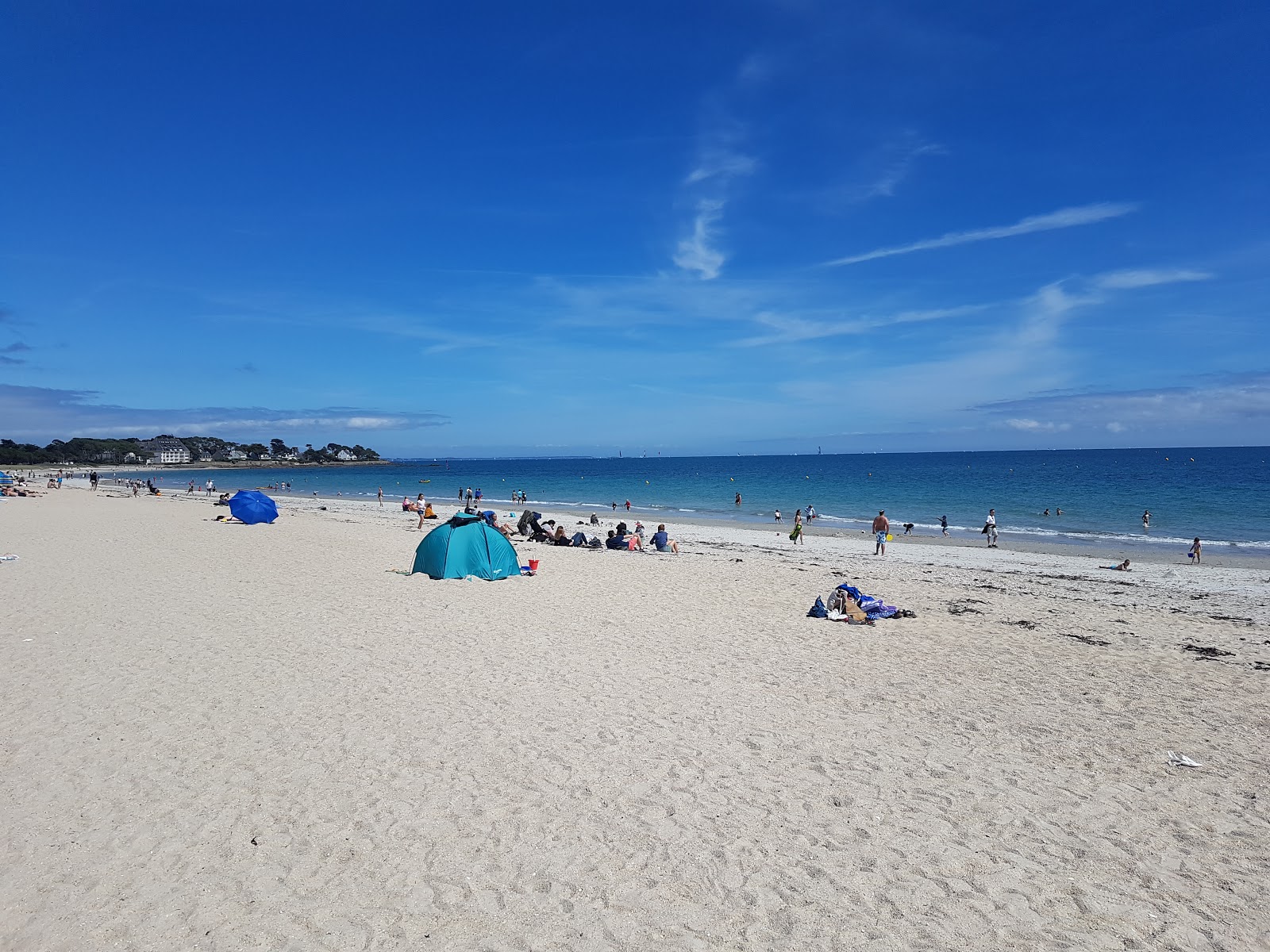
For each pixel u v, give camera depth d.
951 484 74.75
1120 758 7.56
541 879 5.14
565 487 82.94
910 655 11.52
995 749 7.73
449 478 128.50
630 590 16.64
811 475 104.62
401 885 5.02
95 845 5.41
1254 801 6.61
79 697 8.55
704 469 147.62
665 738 7.79
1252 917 4.89
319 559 20.52
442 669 10.05
